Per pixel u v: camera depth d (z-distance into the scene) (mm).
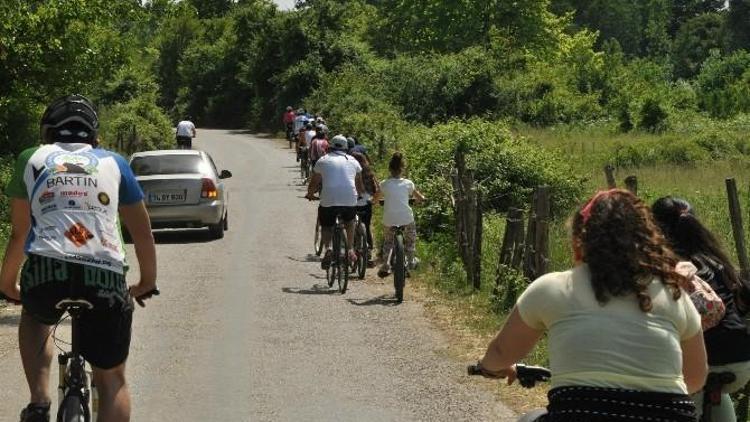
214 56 123062
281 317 18109
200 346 15812
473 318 17672
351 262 21125
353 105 77000
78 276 7289
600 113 79812
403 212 20969
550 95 80438
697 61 199000
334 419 12016
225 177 30594
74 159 7570
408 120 78625
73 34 30938
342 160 21031
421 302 19516
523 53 96938
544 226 18094
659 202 8977
